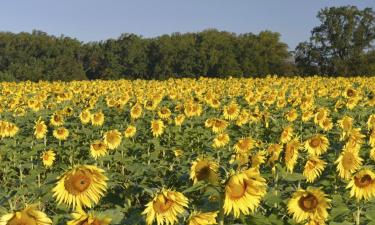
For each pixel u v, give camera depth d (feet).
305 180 24.04
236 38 292.40
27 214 12.58
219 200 15.20
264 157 22.71
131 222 15.87
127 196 20.56
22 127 60.85
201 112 59.52
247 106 75.41
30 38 289.74
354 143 24.49
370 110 64.59
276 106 71.05
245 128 51.93
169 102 79.51
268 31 285.43
